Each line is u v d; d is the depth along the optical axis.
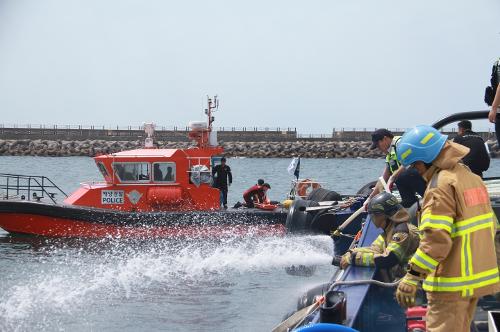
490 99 6.70
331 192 13.76
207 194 17.64
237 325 9.79
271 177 47.22
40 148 89.50
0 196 18.86
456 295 3.86
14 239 17.30
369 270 5.88
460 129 8.07
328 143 95.81
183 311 10.59
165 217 17.17
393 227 5.78
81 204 17.78
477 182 3.95
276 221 17.16
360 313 4.97
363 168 62.69
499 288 3.96
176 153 17.53
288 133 101.25
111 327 9.73
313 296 6.74
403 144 3.99
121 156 17.58
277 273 13.25
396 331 5.36
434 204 3.83
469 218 3.84
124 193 17.64
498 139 6.48
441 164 3.92
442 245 3.77
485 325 5.39
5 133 96.88
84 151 89.25
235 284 12.42
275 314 10.34
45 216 17.36
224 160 18.58
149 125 19.80
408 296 3.89
